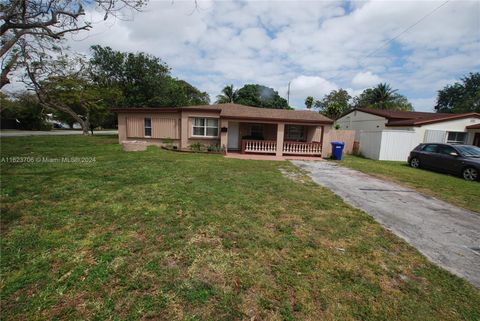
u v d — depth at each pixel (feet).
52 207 14.43
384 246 11.34
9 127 112.47
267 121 46.75
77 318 6.58
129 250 10.00
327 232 12.53
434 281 8.89
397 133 48.26
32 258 9.25
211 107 51.75
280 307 7.30
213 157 40.27
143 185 19.75
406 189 23.08
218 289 7.93
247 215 14.24
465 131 49.73
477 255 10.91
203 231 11.92
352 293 8.07
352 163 40.96
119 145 49.83
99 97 75.46
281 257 10.00
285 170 30.81
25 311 6.79
